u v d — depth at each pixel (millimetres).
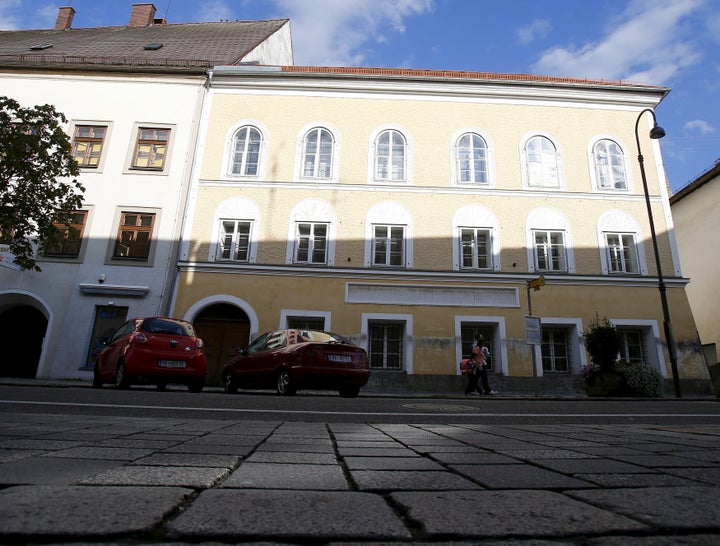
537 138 18359
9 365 17766
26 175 11047
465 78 18422
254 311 15945
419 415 5820
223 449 2529
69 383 13227
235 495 1496
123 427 3557
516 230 17109
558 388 15297
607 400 10969
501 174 17750
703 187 22734
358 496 1521
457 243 16906
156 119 18172
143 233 16906
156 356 9391
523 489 1658
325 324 15867
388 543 1096
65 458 2074
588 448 2812
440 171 17719
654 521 1264
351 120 18328
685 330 16188
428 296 16109
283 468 2018
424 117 18438
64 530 1076
